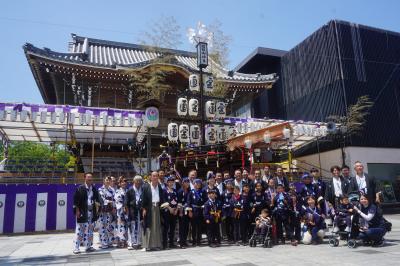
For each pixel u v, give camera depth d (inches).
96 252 328.5
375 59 875.4
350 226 324.5
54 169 613.3
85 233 335.9
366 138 813.9
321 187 378.3
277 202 362.3
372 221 316.5
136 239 346.3
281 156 832.3
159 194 345.7
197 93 599.2
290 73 1015.0
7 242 418.0
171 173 452.8
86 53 839.1
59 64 726.5
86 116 593.0
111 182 388.8
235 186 371.9
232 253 302.4
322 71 884.0
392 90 873.5
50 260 287.9
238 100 995.3
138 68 777.6
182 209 354.0
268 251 309.6
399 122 859.4
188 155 510.3
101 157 846.5
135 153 816.9
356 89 832.3
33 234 509.0
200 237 361.7
